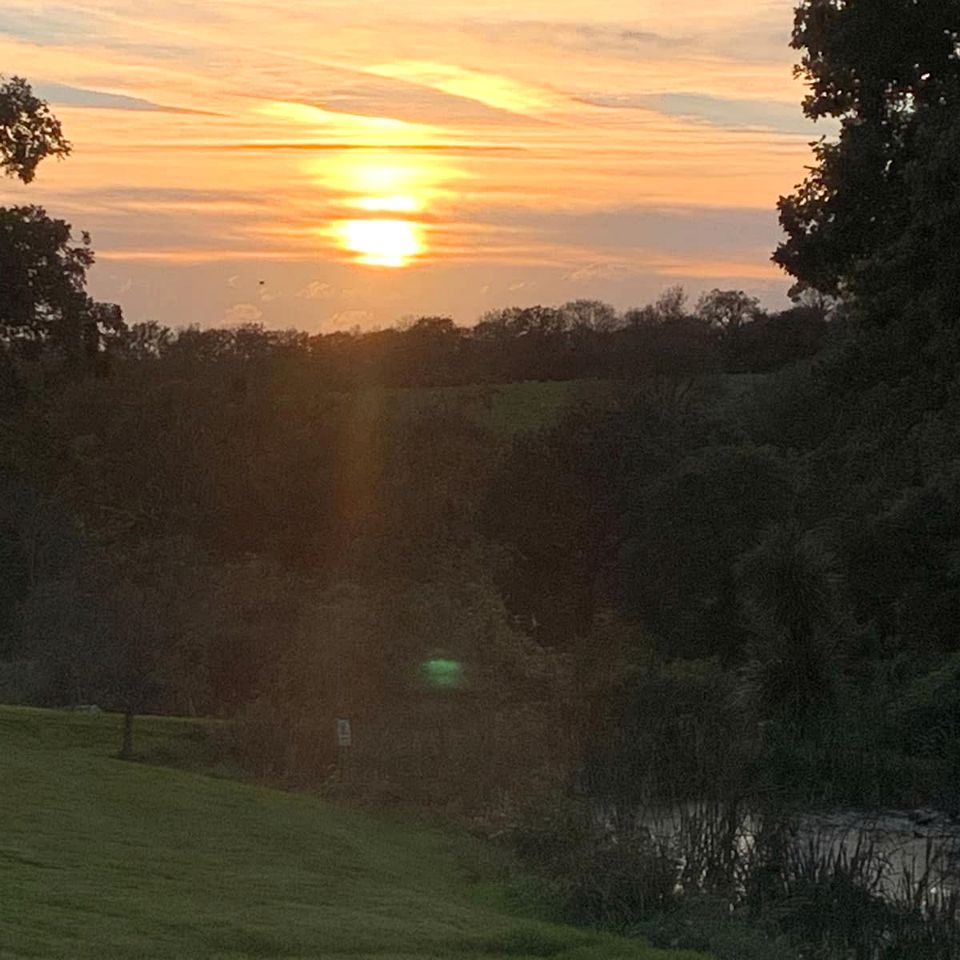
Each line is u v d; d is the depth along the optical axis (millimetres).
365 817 16641
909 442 38375
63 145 37719
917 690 25047
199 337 75000
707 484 44188
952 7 27688
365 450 58688
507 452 58500
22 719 23031
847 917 12414
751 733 20891
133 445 60906
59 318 37156
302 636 23125
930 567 31609
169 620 28578
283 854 13031
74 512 44750
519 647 23297
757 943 11305
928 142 25672
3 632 40688
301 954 9070
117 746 21406
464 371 82438
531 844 14633
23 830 12500
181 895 10344
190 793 16141
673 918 11766
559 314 84562
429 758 18562
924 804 20703
